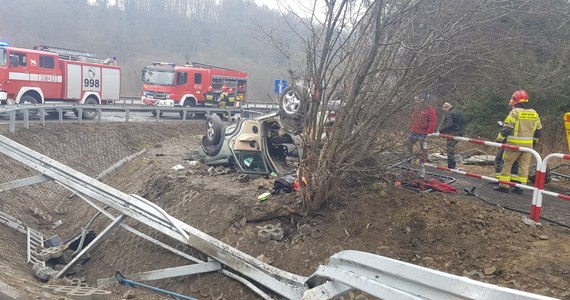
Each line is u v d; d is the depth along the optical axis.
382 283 3.60
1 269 5.80
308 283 5.07
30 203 10.50
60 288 5.57
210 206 7.64
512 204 7.52
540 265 5.12
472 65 6.32
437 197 6.71
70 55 20.77
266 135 9.64
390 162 6.89
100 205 9.28
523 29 8.12
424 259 5.73
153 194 9.00
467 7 5.89
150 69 25.58
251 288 5.89
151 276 6.68
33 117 18.77
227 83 27.47
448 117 9.41
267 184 8.19
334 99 6.34
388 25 5.77
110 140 17.06
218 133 10.26
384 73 6.16
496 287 2.67
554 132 13.86
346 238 6.23
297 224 6.64
